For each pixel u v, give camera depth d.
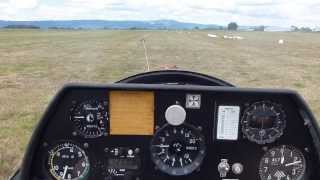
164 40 9.80
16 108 1.79
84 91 0.44
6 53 5.43
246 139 0.45
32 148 0.44
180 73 0.52
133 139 0.45
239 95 0.44
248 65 4.03
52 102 0.43
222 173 0.46
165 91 0.44
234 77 3.04
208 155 0.46
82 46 7.11
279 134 0.45
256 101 0.44
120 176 0.46
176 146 0.45
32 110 1.75
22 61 4.32
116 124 0.44
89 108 0.44
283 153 0.46
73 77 3.00
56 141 0.45
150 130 0.45
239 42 9.97
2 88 2.40
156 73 0.52
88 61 4.27
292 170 0.46
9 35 13.19
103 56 4.92
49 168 0.46
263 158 0.46
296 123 0.45
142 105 0.44
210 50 6.35
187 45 7.64
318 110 1.78
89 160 0.46
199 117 0.44
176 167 0.46
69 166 0.46
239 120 0.45
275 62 4.47
